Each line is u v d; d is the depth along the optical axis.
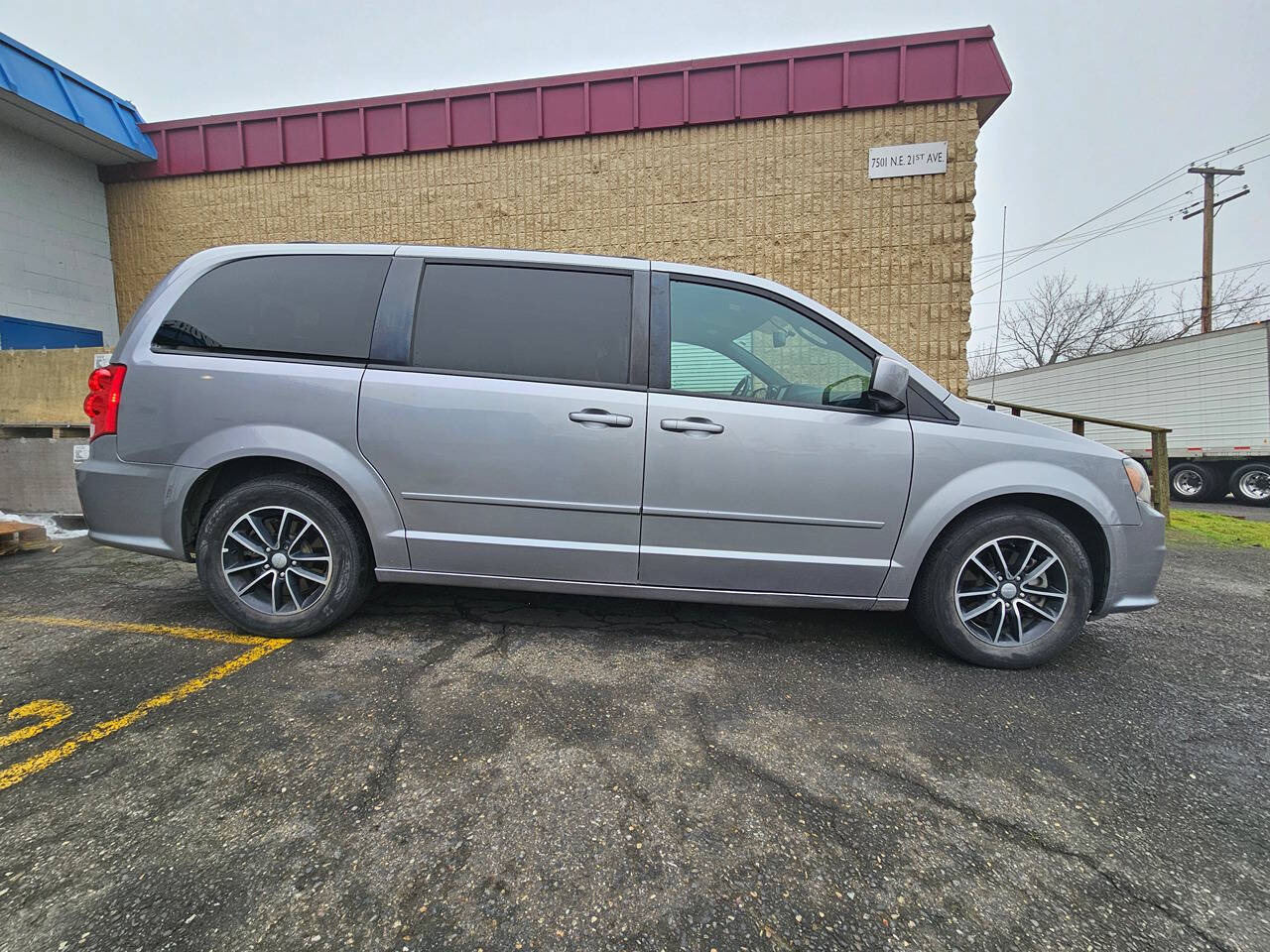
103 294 7.25
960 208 5.91
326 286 2.72
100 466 2.71
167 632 2.82
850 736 2.05
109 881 1.36
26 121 6.16
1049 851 1.54
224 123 6.93
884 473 2.55
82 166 7.02
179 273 2.78
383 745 1.91
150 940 1.22
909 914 1.33
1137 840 1.59
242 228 7.07
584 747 1.93
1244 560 5.00
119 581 3.67
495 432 2.58
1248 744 2.07
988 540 2.59
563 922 1.28
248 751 1.87
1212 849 1.56
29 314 6.54
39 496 5.31
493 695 2.24
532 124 6.45
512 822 1.58
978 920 1.32
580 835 1.54
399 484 2.63
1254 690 2.47
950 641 2.62
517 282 2.72
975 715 2.21
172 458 2.66
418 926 1.26
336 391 2.61
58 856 1.44
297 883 1.37
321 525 2.68
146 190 7.23
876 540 2.60
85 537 4.89
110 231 7.32
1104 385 12.42
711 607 3.27
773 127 6.14
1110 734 2.11
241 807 1.62
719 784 1.76
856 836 1.57
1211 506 10.59
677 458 2.55
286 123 6.86
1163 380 11.28
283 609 2.75
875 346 2.68
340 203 6.89
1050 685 2.48
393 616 3.04
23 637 2.75
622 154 6.39
